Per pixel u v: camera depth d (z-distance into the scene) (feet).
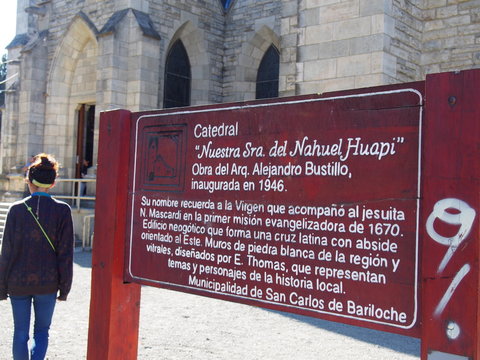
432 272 7.72
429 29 32.58
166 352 17.74
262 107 10.06
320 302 9.05
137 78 47.32
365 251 8.58
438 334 7.62
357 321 8.61
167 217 11.55
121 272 12.39
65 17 57.00
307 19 31.27
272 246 9.75
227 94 56.80
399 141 8.32
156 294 27.53
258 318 23.18
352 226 8.74
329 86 30.17
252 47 55.42
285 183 9.64
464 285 7.42
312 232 9.23
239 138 10.39
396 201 8.28
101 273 12.48
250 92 55.72
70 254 13.88
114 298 12.26
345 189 8.86
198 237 10.94
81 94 57.26
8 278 13.28
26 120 57.88
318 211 9.16
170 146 11.64
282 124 9.75
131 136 12.49
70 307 24.17
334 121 9.07
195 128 11.16
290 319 23.24
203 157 10.97
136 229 12.19
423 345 7.77
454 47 31.60
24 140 58.08
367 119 8.68
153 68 48.21
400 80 30.09
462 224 7.48
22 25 71.56
